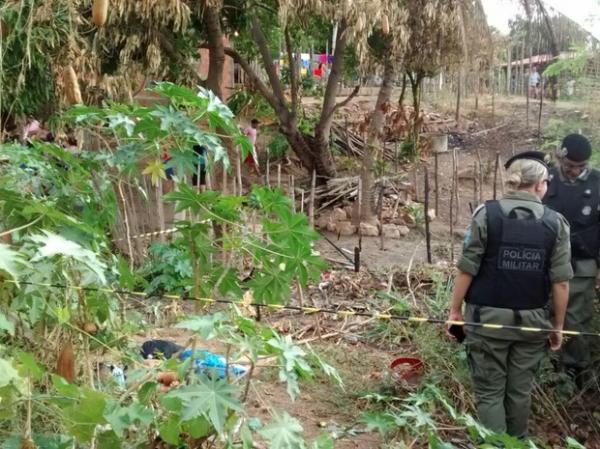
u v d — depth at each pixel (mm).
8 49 4953
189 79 9242
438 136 15562
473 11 10578
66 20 5820
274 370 4570
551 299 4406
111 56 8711
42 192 3119
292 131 11914
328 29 12023
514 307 3719
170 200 3076
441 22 10164
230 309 3090
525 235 3695
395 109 18312
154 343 4207
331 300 6719
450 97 18469
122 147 3109
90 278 2740
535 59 14852
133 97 8352
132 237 6164
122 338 3043
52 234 2447
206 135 2980
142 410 2277
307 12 8836
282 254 3133
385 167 12750
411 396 3625
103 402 2145
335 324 6059
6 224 2795
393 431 3705
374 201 11164
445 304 5910
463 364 4664
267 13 11633
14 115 6418
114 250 6055
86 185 3082
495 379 3807
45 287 2582
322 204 11016
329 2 8703
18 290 2551
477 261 3773
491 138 15789
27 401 2283
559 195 4648
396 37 9875
